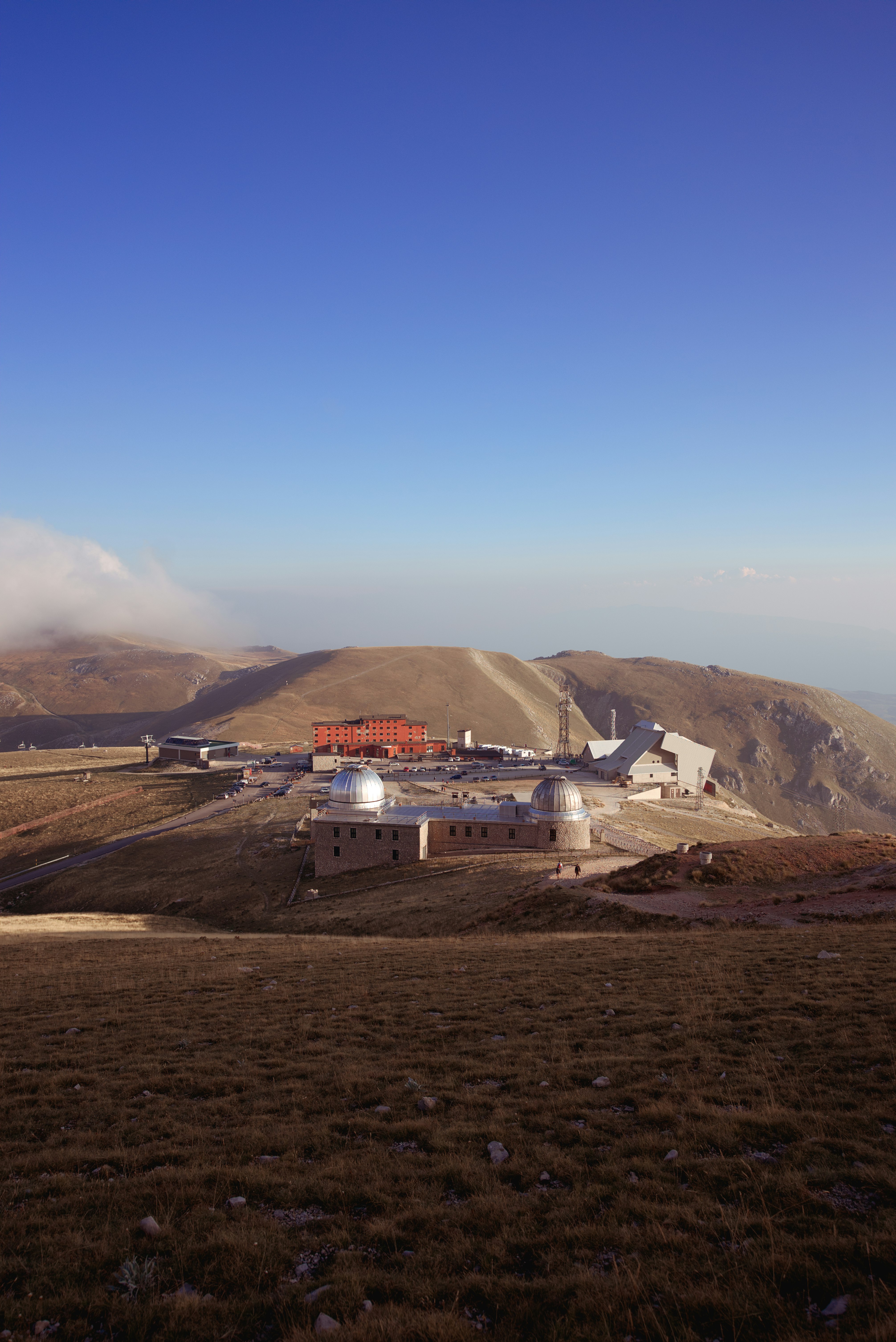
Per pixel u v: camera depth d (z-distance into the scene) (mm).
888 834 58625
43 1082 18516
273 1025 23188
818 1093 14789
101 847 122000
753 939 32906
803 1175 11477
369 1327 8500
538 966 29734
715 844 59594
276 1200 11945
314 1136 14320
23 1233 11188
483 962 32000
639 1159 12523
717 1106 14617
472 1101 15758
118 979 32438
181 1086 17859
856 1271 9102
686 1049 18156
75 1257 10477
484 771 188000
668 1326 8445
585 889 53531
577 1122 14414
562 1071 17172
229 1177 12586
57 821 145125
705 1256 9719
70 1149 14289
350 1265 9977
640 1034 19719
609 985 25469
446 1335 8344
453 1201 11773
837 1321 8281
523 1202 11430
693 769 164000
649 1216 10719
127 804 156250
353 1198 11867
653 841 96125
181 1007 26266
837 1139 12586
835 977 23484
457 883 72312
